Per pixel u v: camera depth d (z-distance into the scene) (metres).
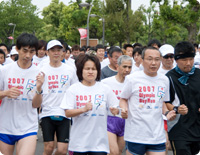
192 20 21.33
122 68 5.65
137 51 7.90
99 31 41.19
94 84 4.43
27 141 4.62
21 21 58.03
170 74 4.64
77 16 47.16
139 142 4.43
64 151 5.68
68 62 7.84
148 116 4.46
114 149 5.43
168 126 4.67
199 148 4.63
